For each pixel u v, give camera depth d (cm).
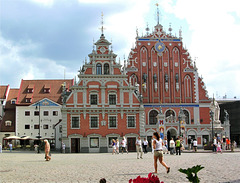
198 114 7662
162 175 1956
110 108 6550
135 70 7644
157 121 7425
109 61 6706
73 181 1791
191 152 5262
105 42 6738
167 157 3831
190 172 960
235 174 1945
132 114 6625
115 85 6638
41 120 8956
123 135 6538
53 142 8975
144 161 3247
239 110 9906
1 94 9519
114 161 3334
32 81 9681
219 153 4719
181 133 6625
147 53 7756
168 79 7731
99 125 6506
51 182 1764
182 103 7631
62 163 3150
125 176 1967
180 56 7825
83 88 6544
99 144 6456
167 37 7850
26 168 2631
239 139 9812
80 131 6438
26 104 8994
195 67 7825
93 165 2830
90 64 6644
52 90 9506
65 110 6438
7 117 9106
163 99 7638
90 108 6500
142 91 7594
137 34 7769
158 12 7906
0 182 1783
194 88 7756
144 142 5169
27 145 8450
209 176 1873
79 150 6412
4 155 5159
